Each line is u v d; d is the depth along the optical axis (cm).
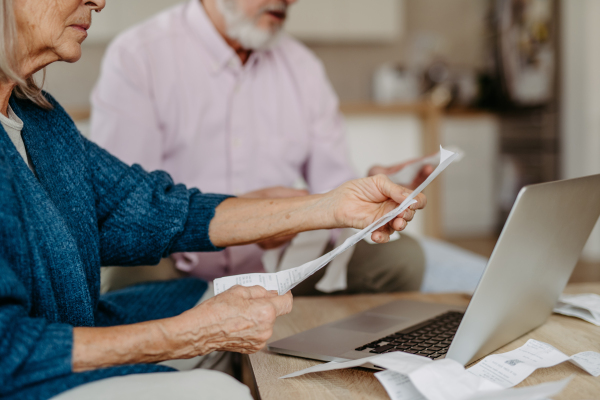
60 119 86
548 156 412
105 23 383
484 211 467
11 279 55
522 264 65
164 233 91
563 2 396
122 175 93
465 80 475
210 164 157
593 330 81
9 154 67
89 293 81
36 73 83
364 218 82
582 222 75
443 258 192
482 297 61
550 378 64
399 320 88
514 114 443
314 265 71
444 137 453
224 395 54
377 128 305
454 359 63
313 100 171
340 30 435
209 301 65
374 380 65
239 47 157
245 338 64
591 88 383
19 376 53
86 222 83
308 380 65
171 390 54
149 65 150
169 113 153
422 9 481
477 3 486
